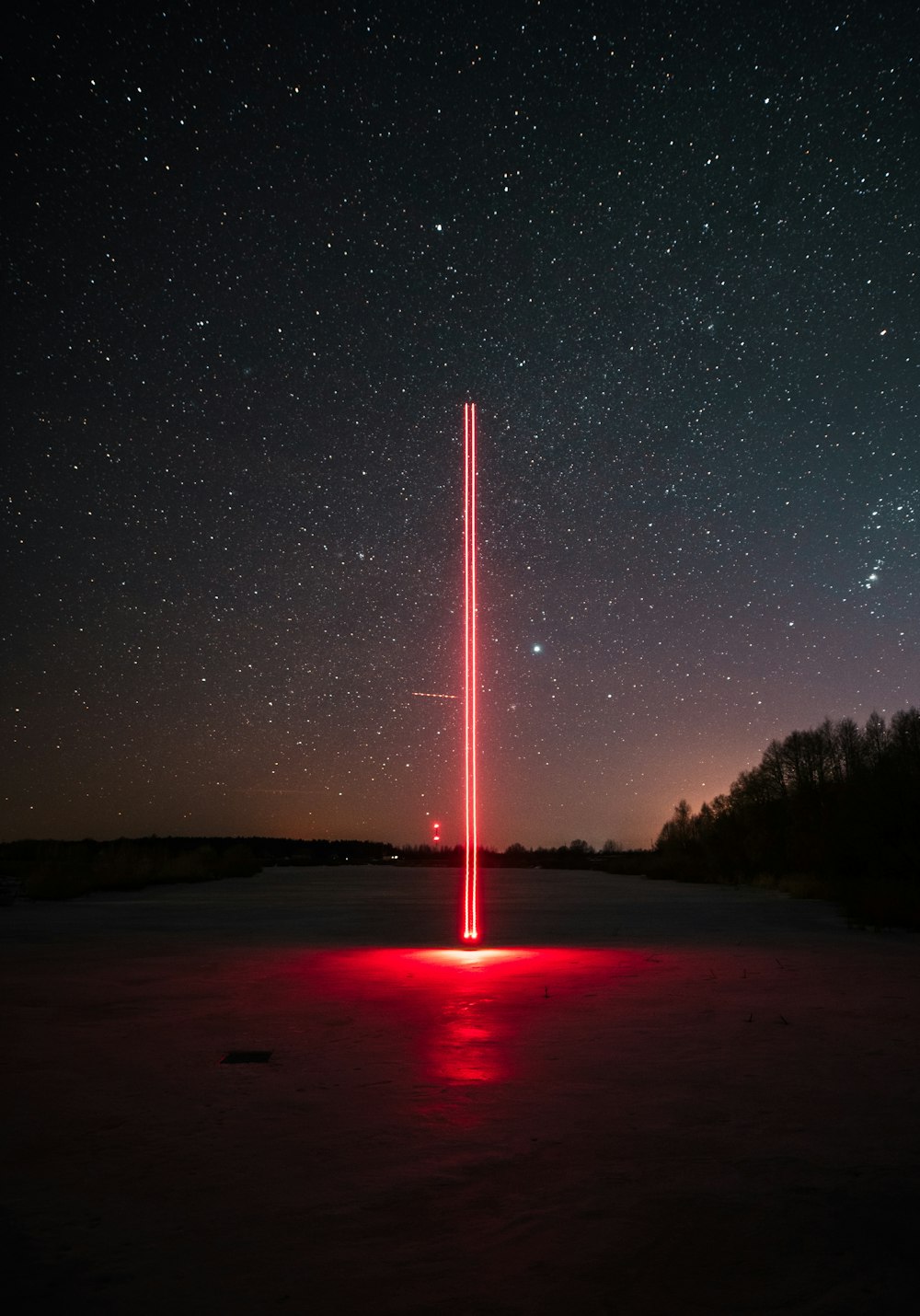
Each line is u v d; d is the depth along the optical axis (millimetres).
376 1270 4184
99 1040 9242
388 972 14297
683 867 61250
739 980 13258
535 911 28297
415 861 125375
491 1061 8227
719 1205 4914
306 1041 9156
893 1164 5543
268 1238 4527
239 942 18797
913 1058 8312
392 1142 5973
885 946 17766
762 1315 3789
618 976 13703
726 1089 7262
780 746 50344
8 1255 4355
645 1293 3975
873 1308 3852
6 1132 6242
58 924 23172
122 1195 5102
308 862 113312
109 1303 3895
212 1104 6875
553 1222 4695
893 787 30141
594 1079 7590
